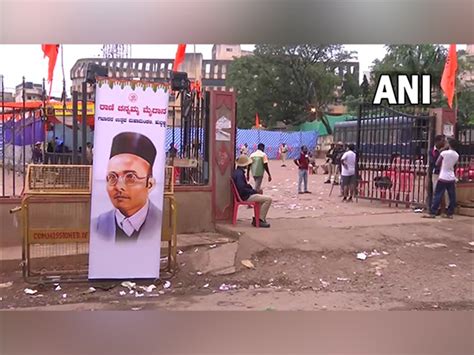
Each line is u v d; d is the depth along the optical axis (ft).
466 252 24.73
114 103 19.08
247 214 32.63
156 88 19.44
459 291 19.56
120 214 19.54
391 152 38.22
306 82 135.33
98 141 19.10
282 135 114.21
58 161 32.58
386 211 35.04
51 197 21.45
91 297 18.63
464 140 36.35
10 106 38.22
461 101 90.07
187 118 29.19
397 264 22.88
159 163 19.79
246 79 136.36
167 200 23.02
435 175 32.89
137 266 19.88
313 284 20.45
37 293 18.98
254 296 18.93
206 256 23.13
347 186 42.14
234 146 28.63
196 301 18.29
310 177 69.21
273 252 23.68
